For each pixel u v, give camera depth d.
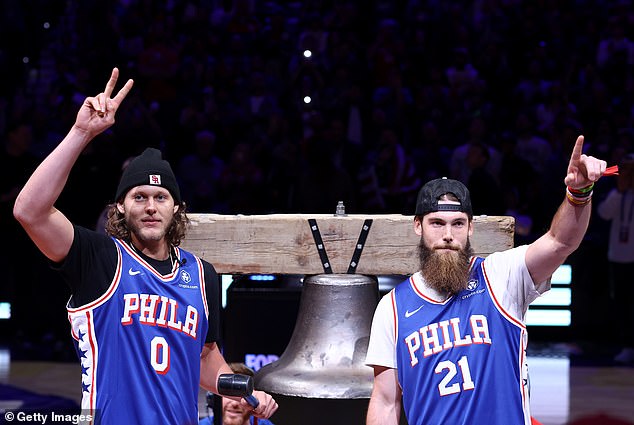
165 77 11.41
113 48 12.40
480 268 3.03
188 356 2.95
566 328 9.24
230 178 9.26
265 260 3.59
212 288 3.12
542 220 9.36
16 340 8.91
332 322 3.49
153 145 9.88
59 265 2.90
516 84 11.92
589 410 6.80
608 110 11.18
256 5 13.27
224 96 10.84
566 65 12.16
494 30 12.59
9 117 10.94
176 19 12.74
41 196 2.76
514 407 2.88
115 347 2.88
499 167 9.79
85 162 8.58
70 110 10.59
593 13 12.91
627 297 8.84
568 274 9.18
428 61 12.06
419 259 3.35
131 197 2.97
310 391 3.37
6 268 9.08
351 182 8.70
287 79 11.70
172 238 3.08
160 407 2.86
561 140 10.04
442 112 10.95
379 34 12.11
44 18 13.49
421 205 3.04
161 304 2.95
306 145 9.12
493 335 2.94
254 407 3.19
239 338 5.19
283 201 9.20
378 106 10.91
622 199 8.73
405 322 3.00
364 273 3.59
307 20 12.80
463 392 2.88
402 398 3.07
